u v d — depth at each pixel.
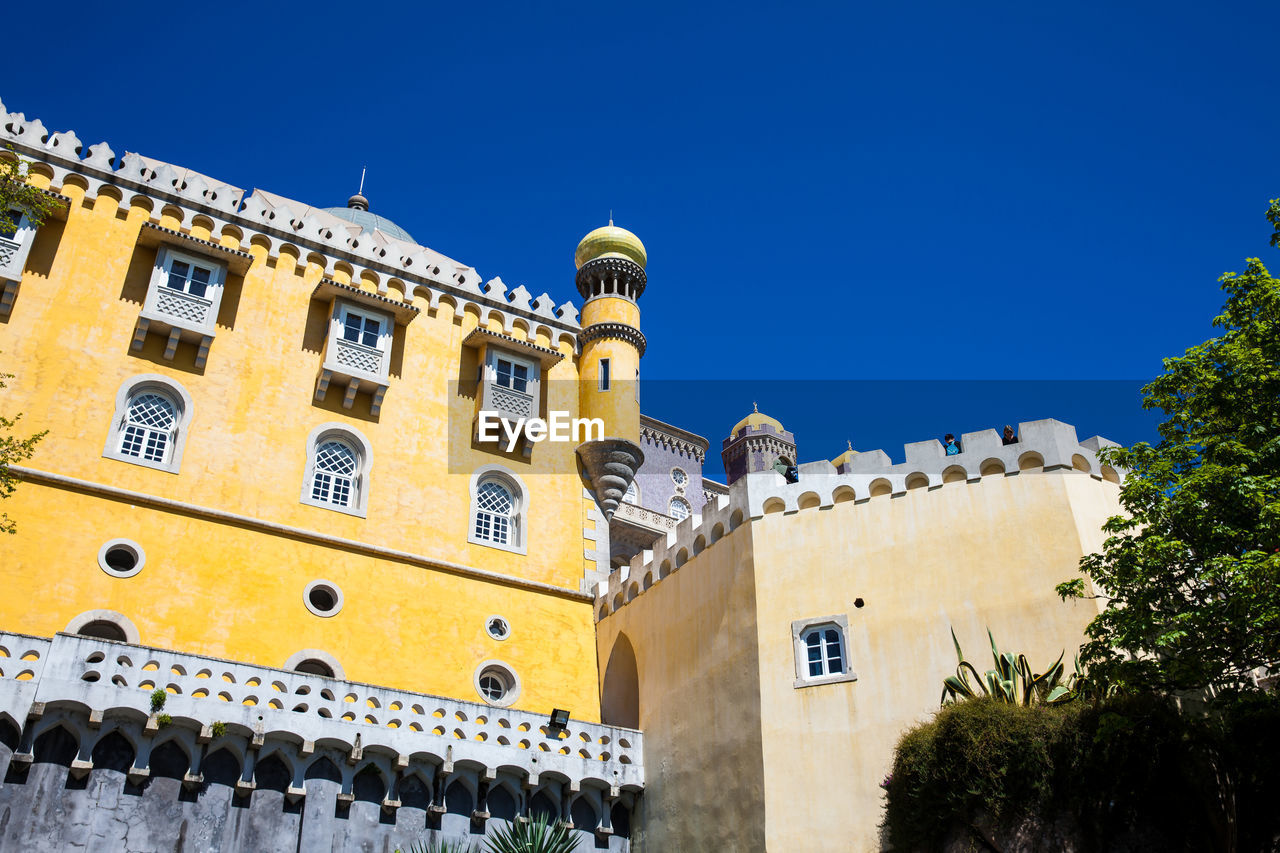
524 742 26.39
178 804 21.77
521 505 33.00
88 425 26.98
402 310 32.25
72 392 27.11
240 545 27.75
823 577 25.12
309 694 23.69
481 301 35.28
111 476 26.77
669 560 29.78
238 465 28.67
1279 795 18.77
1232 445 19.33
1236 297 21.41
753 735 24.39
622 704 30.92
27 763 20.45
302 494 29.33
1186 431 21.48
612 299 37.16
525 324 35.84
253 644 26.64
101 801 21.02
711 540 28.12
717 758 25.41
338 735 23.58
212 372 29.38
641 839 27.11
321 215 39.09
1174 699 20.50
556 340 36.12
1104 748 18.75
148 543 26.45
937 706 22.52
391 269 33.78
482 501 32.72
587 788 27.25
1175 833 18.42
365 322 32.22
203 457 28.25
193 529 27.28
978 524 23.91
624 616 31.25
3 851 19.75
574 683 31.17
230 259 30.08
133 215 29.88
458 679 29.20
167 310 28.78
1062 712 19.64
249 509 28.31
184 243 29.25
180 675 22.36
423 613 29.59
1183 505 18.78
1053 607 22.30
